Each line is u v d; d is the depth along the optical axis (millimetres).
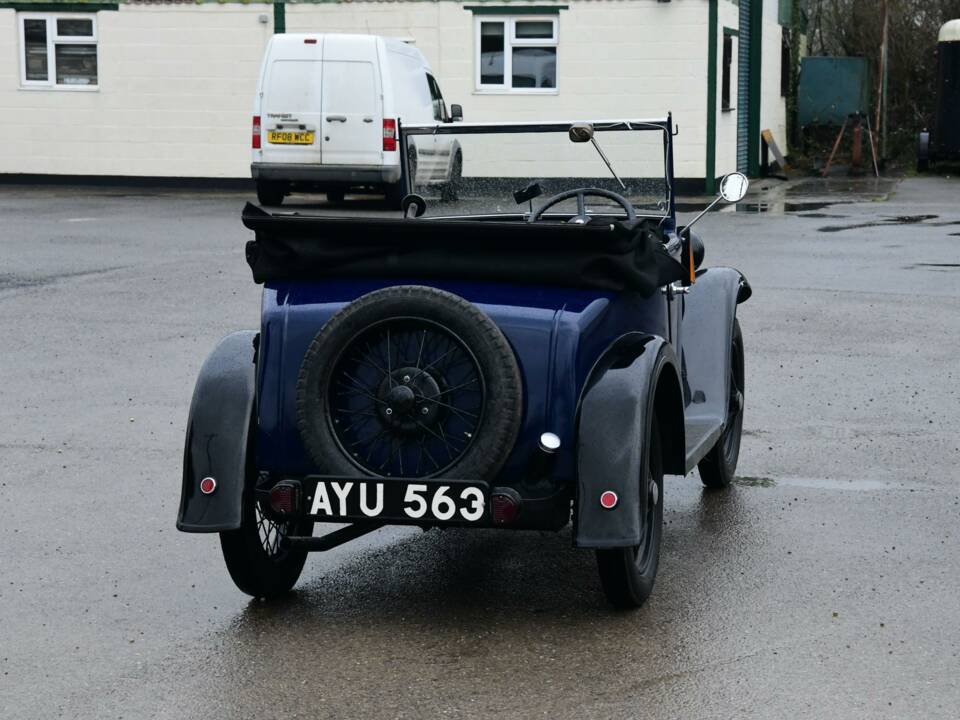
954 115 30531
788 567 5613
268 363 4945
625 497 4715
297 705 4246
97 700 4289
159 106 26656
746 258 15516
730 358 6715
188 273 14305
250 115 26453
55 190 25719
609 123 6254
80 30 26656
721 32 25828
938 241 17156
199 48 26406
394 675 4484
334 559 5770
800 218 20125
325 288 5004
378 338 4820
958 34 30344
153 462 7336
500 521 4688
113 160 26906
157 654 4680
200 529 4852
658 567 5523
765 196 24359
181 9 26344
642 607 5137
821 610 5090
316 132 21281
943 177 29906
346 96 21203
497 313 4816
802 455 7500
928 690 4344
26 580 5453
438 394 4750
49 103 26875
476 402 4773
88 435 7906
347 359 4828
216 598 5262
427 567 5660
